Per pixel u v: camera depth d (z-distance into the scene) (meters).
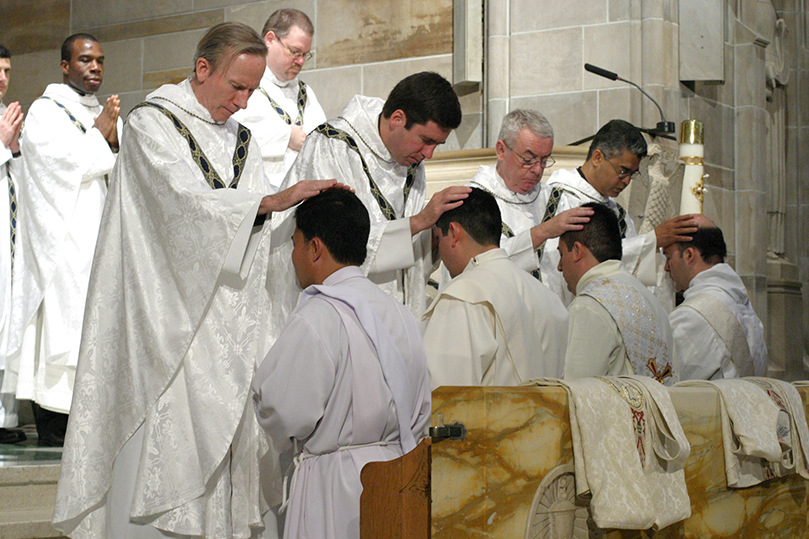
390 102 3.96
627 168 5.09
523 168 4.81
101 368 3.51
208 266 3.38
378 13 8.99
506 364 3.25
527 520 2.47
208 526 3.36
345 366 2.90
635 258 4.81
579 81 8.11
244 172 3.81
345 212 3.16
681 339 4.52
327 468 2.89
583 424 2.51
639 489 2.52
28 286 5.59
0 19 10.80
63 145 5.64
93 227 5.72
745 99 8.60
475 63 8.50
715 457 2.92
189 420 3.41
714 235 4.80
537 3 8.28
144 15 10.08
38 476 4.41
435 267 4.13
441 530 2.34
